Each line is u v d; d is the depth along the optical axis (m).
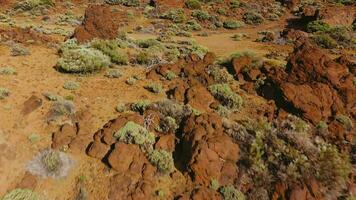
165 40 34.22
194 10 50.00
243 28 46.28
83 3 51.94
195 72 21.38
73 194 13.33
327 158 14.97
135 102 18.20
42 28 33.12
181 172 14.32
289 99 18.00
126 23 44.22
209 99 18.45
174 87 19.92
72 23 40.41
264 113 18.14
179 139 15.41
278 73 20.34
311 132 17.03
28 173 13.64
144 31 40.78
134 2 53.00
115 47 24.89
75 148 14.81
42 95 17.73
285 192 13.41
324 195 13.72
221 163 14.20
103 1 53.34
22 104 16.72
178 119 16.52
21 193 12.71
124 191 13.43
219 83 20.47
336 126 17.31
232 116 17.80
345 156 15.68
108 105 17.78
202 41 36.72
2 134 14.91
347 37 37.06
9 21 38.50
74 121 16.22
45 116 16.20
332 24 43.81
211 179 13.80
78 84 19.42
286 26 47.09
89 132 15.69
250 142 15.19
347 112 18.41
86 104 17.62
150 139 15.05
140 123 15.88
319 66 19.47
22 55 22.30
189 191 13.58
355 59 30.28
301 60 19.91
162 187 13.73
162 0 52.12
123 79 20.84
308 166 14.42
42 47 24.50
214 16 48.25
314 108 17.77
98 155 14.58
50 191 13.30
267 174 14.16
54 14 45.69
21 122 15.70
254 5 53.62
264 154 14.91
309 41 35.50
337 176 14.37
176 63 22.22
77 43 26.23
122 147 14.30
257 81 20.41
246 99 19.22
